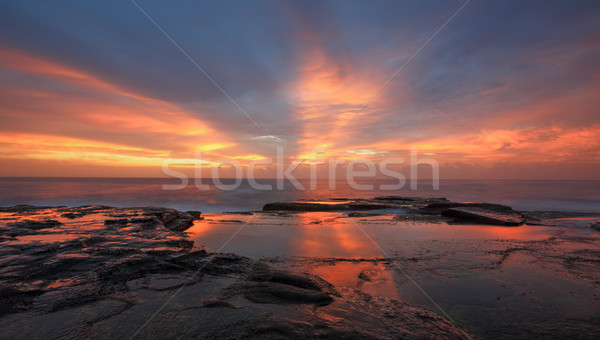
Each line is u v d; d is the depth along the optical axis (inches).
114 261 183.8
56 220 337.7
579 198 1409.9
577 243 327.9
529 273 224.2
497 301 175.0
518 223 454.3
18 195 1513.3
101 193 1686.8
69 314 118.0
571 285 199.2
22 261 174.6
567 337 135.4
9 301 126.0
